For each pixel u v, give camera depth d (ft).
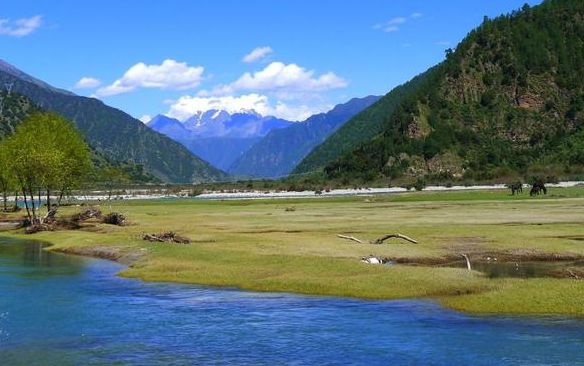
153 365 76.89
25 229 280.51
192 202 539.70
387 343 84.94
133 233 236.02
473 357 78.07
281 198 613.93
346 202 473.67
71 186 346.95
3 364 77.82
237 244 188.55
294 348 83.25
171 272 145.69
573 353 79.36
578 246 180.14
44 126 349.82
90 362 78.23
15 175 347.15
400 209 354.74
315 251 170.50
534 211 306.55
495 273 144.05
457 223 250.57
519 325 94.48
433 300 113.29
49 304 113.29
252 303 113.09
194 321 99.04
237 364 77.00
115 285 134.00
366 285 123.54
